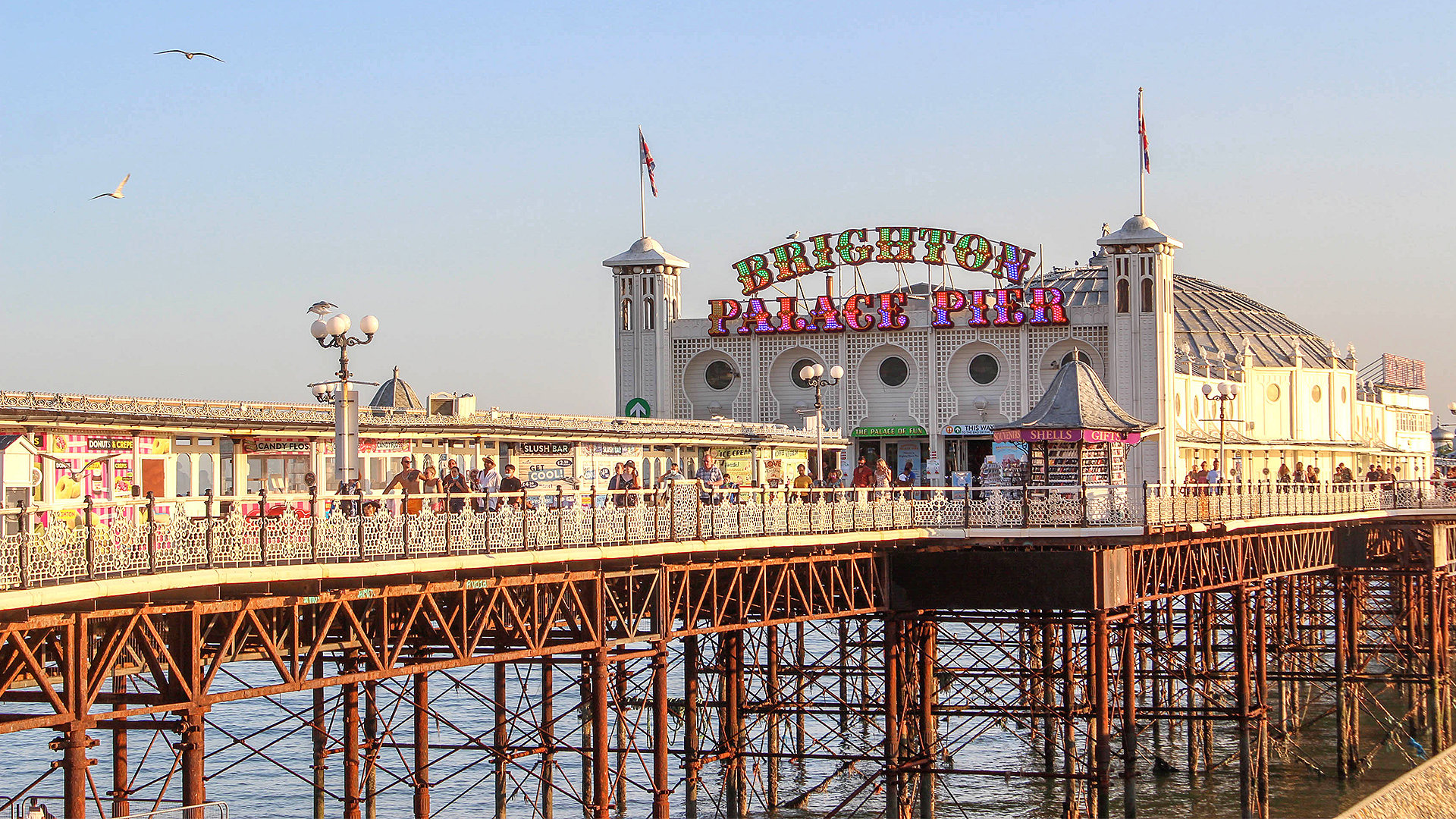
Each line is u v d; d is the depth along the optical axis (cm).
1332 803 5375
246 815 5106
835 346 8100
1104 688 4422
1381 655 8000
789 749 6000
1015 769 5812
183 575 2530
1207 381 9900
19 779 5525
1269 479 7869
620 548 3472
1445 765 5222
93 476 3484
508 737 4566
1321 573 7238
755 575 4469
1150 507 4491
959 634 8912
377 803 5212
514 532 3244
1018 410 7844
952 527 4538
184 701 2639
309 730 6656
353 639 3491
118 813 3172
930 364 7969
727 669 4734
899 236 8050
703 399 8312
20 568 2302
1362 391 13325
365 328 3509
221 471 3903
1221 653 8038
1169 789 5531
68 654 2516
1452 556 7012
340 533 2852
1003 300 7838
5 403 3397
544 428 4941
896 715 4569
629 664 7588
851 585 4409
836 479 5534
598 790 3512
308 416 4119
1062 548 4506
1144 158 7712
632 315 8306
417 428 4481
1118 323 7619
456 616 3322
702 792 5262
